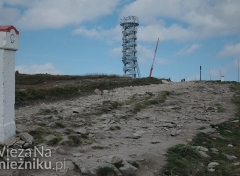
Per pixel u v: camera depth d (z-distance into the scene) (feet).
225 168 30.53
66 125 41.91
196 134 41.47
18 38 29.01
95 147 31.58
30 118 45.52
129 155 29.45
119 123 47.24
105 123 46.47
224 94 85.87
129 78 132.26
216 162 31.71
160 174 26.21
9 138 28.07
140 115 55.06
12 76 28.71
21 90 74.28
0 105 27.40
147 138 38.34
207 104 69.00
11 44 27.76
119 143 34.78
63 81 118.32
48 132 34.27
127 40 256.73
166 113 58.18
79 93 87.15
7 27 27.27
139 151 31.40
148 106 64.59
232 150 37.42
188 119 52.70
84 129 40.60
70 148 30.48
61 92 81.56
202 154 33.06
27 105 66.95
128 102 68.39
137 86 109.60
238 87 101.76
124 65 258.98
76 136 33.86
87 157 27.71
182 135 40.63
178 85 110.83
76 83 105.50
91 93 90.74
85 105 65.72
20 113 54.08
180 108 63.26
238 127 49.29
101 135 38.22
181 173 27.09
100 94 89.20
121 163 26.21
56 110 55.67
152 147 33.53
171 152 31.76
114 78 131.44
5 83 27.53
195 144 36.73
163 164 28.22
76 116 50.44
